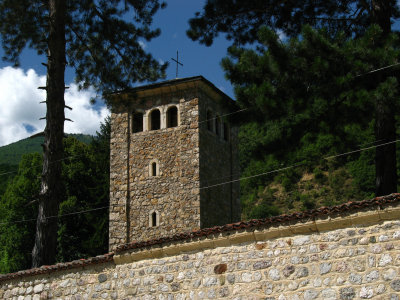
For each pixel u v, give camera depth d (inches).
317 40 583.8
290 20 793.6
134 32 871.1
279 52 603.2
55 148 778.2
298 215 396.2
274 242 409.1
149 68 880.9
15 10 828.0
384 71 579.8
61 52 810.2
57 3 813.9
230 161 1136.8
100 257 514.6
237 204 1125.1
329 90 589.6
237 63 642.8
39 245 734.5
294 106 598.5
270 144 647.8
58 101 794.8
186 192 994.7
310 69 586.6
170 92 1063.0
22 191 1427.2
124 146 1080.2
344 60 576.4
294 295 386.0
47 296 550.0
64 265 540.7
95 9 866.1
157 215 1008.2
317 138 649.0
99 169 1519.4
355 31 785.6
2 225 1430.9
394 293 343.0
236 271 422.6
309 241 390.9
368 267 358.3
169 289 459.8
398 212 355.3
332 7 775.7
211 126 1083.3
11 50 848.3
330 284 371.6
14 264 1357.0
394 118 653.3
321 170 2876.5
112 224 1043.3
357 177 2429.9
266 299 399.5
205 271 441.1
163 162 1033.5
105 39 866.1
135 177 1051.9
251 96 613.0
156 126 1077.8
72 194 1462.8
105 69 872.3
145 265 484.4
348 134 646.5
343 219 376.2
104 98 886.4
